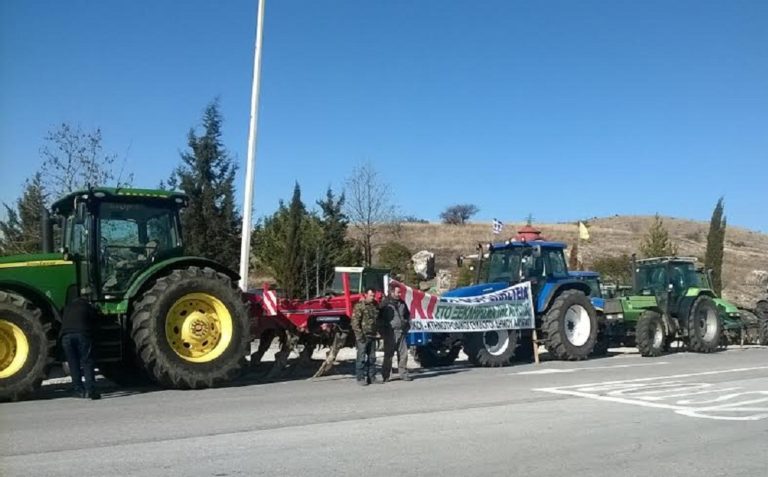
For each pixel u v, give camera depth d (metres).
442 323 14.61
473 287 15.91
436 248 51.62
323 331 13.42
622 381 12.44
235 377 11.88
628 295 19.59
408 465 6.57
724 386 11.77
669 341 19.03
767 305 22.38
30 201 21.69
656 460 6.89
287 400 10.26
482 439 7.67
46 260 11.16
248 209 15.95
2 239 21.91
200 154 26.44
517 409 9.52
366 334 12.19
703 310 19.00
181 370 11.23
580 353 16.31
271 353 15.14
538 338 16.42
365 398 10.47
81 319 10.46
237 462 6.60
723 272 49.88
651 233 39.91
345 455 6.91
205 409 9.43
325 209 31.14
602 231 64.25
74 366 10.49
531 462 6.73
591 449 7.28
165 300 11.20
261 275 30.66
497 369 14.79
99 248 11.43
